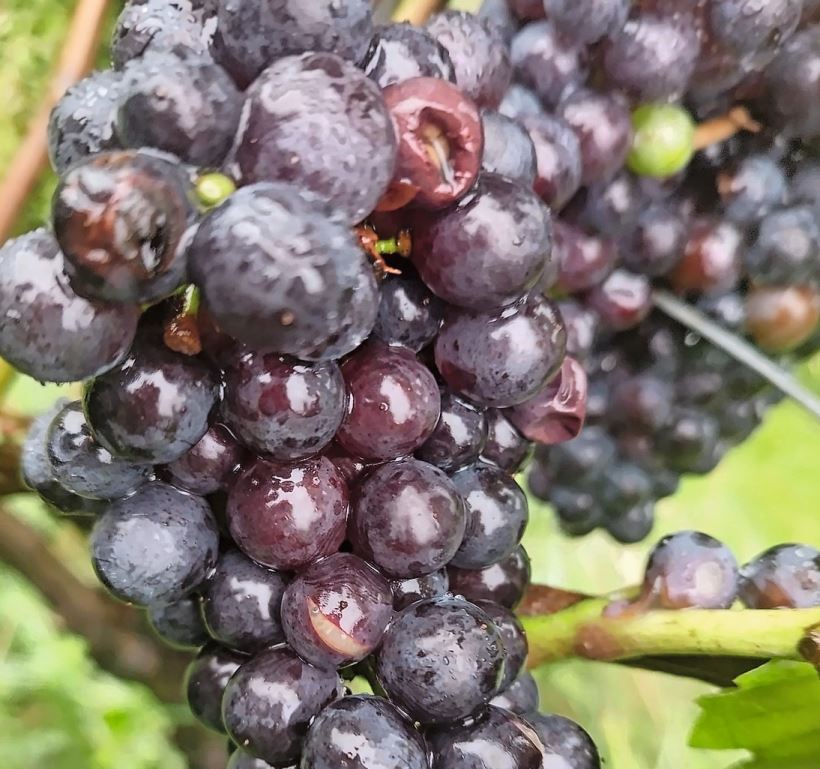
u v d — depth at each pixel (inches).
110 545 9.0
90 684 17.7
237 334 8.1
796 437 18.9
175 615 9.6
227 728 9.0
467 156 8.6
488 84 9.5
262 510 8.8
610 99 10.4
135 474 9.1
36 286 8.2
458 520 8.9
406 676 8.8
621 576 18.0
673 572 10.1
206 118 8.2
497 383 9.0
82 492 9.1
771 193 11.1
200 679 9.5
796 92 10.6
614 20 10.2
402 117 8.5
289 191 8.1
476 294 8.7
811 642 9.4
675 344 11.8
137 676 14.0
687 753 17.6
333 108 8.2
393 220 8.8
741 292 11.5
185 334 8.6
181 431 8.6
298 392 8.5
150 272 8.0
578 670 17.9
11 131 12.7
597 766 9.6
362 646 8.8
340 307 8.1
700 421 12.2
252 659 9.1
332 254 8.0
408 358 9.0
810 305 11.5
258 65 8.5
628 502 12.5
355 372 8.9
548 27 10.4
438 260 8.7
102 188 7.9
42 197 12.4
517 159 9.2
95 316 8.2
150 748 17.3
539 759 8.9
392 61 8.8
